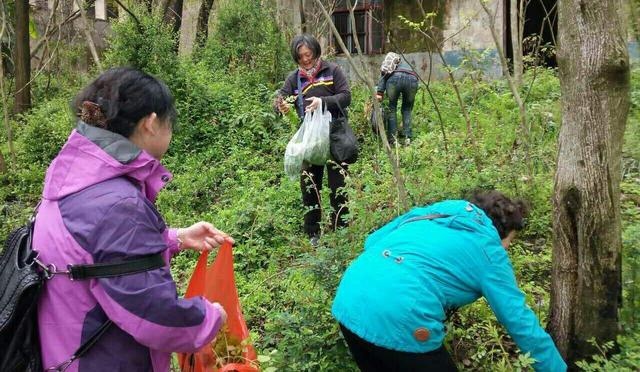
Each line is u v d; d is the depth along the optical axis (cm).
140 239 171
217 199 675
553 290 270
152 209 181
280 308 383
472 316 313
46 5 1520
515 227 254
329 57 1112
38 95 1278
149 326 170
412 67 558
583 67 242
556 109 616
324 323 306
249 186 662
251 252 477
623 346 251
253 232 518
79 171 178
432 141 638
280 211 553
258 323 377
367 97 850
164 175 191
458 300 234
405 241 242
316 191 477
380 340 227
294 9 1416
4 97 838
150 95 182
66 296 174
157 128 188
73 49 1509
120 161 177
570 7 244
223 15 1248
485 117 643
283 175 712
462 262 231
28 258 175
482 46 1297
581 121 246
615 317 256
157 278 173
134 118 181
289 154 488
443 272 230
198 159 810
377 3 1406
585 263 253
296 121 535
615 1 236
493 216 252
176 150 850
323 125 484
